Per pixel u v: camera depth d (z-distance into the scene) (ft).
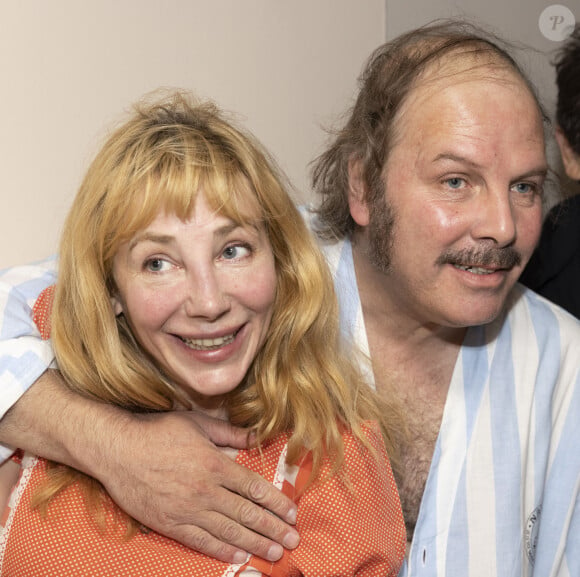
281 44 5.21
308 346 3.29
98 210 2.98
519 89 3.35
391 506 3.22
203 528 2.88
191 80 4.97
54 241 4.77
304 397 3.19
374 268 3.75
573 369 4.03
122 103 4.81
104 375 3.10
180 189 2.76
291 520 2.99
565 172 4.78
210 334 2.86
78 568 2.91
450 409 3.89
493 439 3.88
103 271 3.02
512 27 5.10
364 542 3.04
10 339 3.22
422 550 3.77
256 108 5.19
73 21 4.61
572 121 4.71
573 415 3.97
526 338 4.03
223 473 2.89
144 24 4.79
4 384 3.06
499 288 3.46
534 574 3.93
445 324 3.59
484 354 3.96
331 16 5.36
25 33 4.50
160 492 2.86
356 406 3.39
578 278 4.59
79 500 3.06
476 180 3.33
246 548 2.90
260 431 3.14
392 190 3.50
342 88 5.44
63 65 4.62
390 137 3.51
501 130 3.27
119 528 3.01
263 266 2.92
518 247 3.38
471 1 5.20
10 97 4.52
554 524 3.91
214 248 2.82
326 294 3.33
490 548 3.82
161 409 3.24
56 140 4.67
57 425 3.02
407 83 3.49
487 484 3.85
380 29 5.46
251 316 2.93
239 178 2.93
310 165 5.16
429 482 3.82
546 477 3.96
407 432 3.84
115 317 3.11
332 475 3.11
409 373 3.94
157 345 2.95
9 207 4.63
